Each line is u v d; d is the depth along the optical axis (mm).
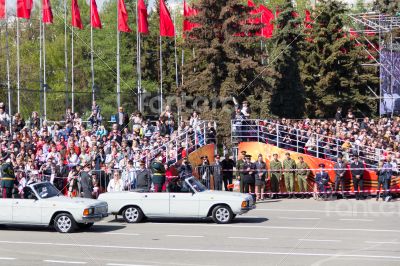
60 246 22406
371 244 22250
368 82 66188
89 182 33125
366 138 39812
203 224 27797
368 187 35906
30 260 19844
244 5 54094
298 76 60250
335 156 37375
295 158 37688
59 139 39344
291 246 21938
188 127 39500
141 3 52594
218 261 19375
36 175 34094
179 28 90188
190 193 27953
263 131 39719
